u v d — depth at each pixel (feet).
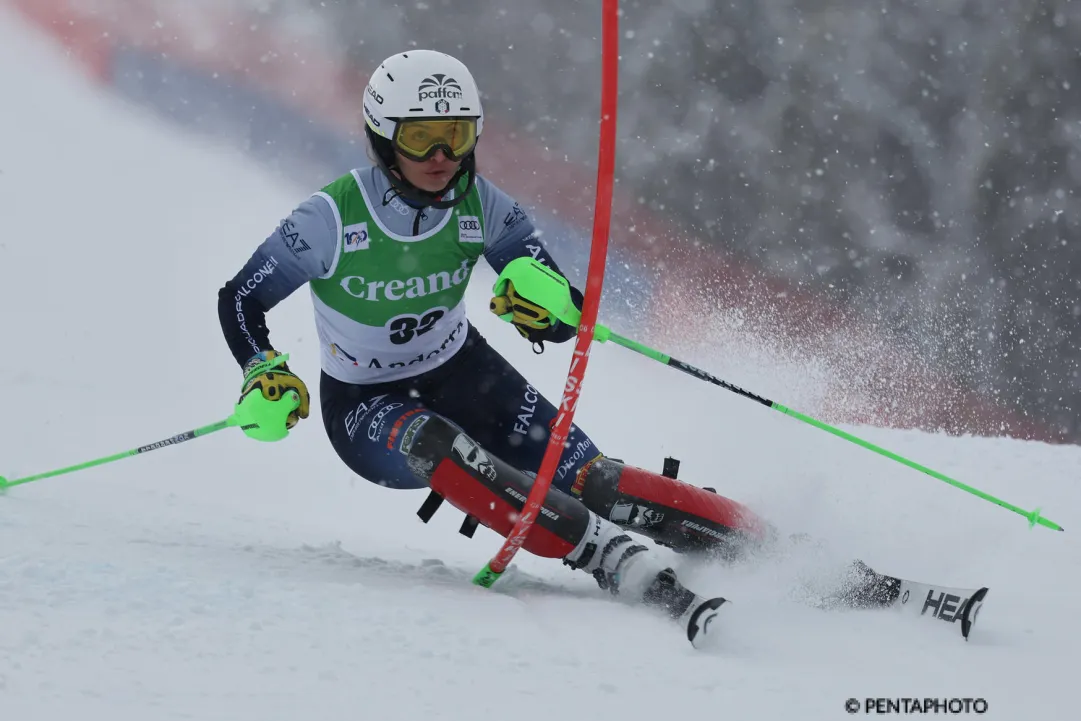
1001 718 28.43
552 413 46.47
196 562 39.83
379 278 42.78
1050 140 198.80
